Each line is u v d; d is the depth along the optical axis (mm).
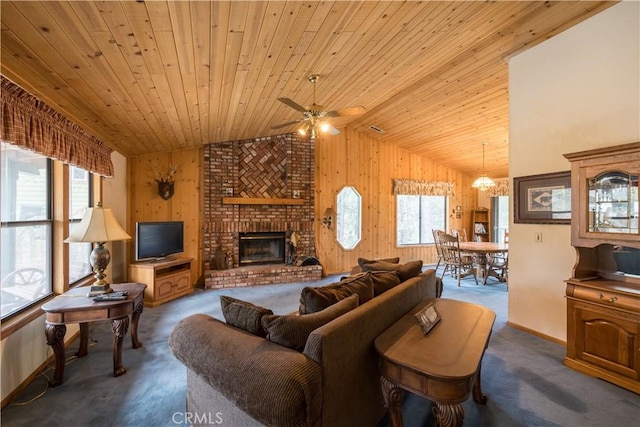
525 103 3439
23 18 1641
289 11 2105
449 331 1910
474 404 2154
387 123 6301
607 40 2727
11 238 2400
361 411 1719
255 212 6109
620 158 2340
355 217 7176
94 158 3516
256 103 3965
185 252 5621
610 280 2641
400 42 3066
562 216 3088
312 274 6117
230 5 1879
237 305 1845
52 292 2934
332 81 3742
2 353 2072
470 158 7301
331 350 1436
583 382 2422
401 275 2740
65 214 3002
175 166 5566
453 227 8195
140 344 3033
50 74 2248
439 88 4609
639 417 2012
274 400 1246
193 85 2951
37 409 2066
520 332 3441
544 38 3223
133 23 1856
